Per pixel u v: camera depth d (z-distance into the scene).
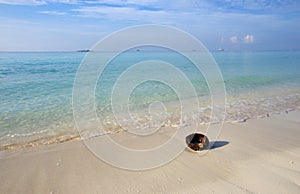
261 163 4.74
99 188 3.93
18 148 5.64
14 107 9.65
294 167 4.57
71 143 5.95
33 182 4.14
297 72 24.39
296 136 6.41
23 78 17.33
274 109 9.41
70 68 22.33
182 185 3.97
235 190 3.80
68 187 3.98
